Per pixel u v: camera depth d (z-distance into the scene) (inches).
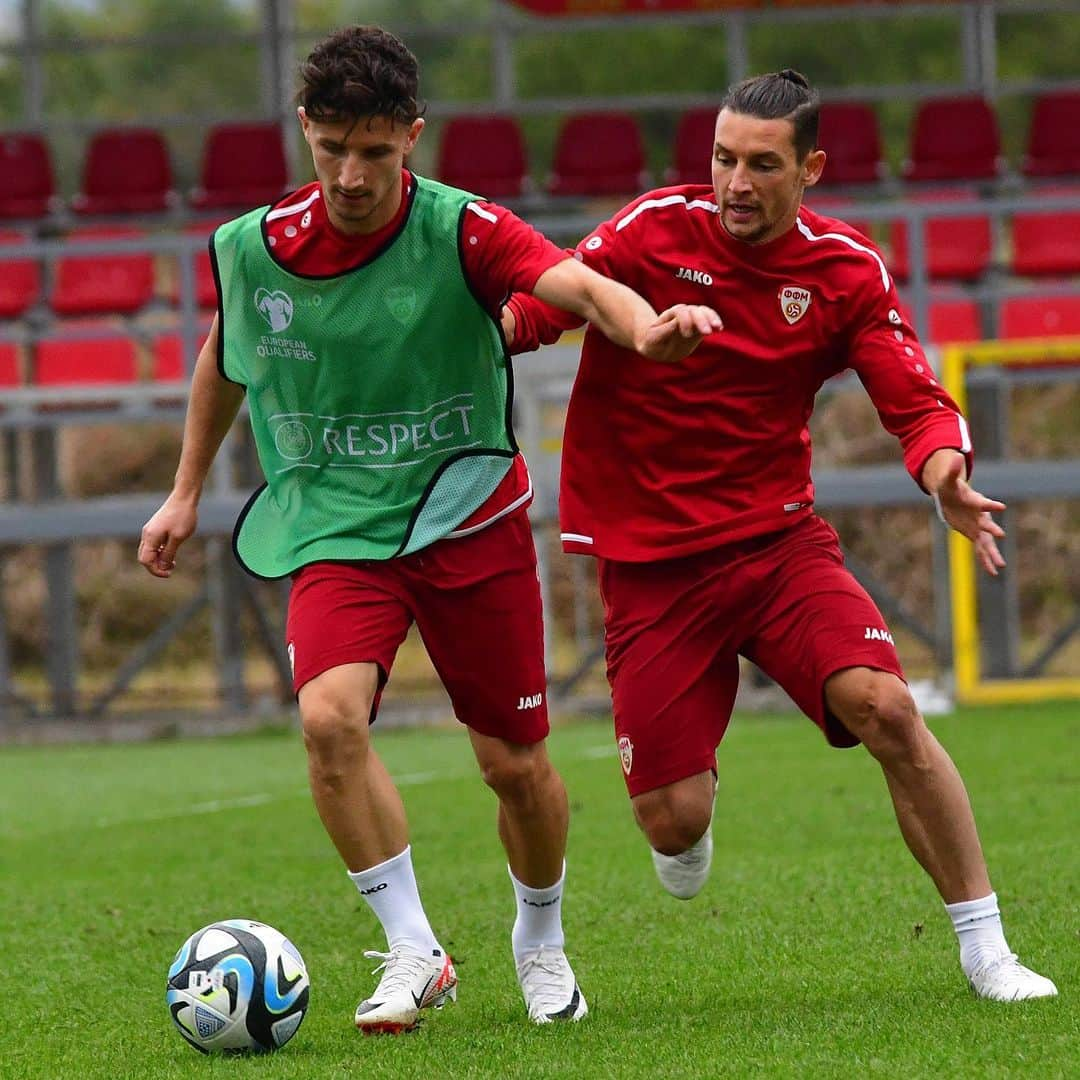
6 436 2362.2
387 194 547.8
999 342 1866.4
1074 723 1464.1
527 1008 586.6
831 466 2433.6
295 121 2214.6
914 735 561.3
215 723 1825.8
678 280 586.9
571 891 829.2
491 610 571.2
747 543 593.6
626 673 604.4
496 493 571.8
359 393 565.6
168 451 2691.9
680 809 603.8
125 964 709.9
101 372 2097.7
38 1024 608.7
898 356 577.0
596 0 2171.5
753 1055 502.3
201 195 2191.2
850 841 934.4
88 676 2534.5
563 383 1841.8
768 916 742.5
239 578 1937.7
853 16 2158.0
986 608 1920.5
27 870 983.6
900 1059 487.5
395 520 569.3
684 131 2197.3
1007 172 2174.0
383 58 523.5
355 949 722.8
